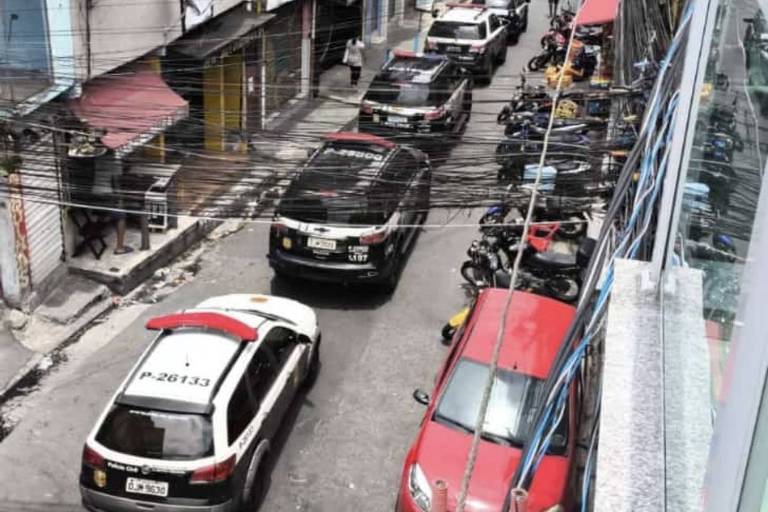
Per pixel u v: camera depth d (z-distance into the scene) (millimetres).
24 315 11508
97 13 11953
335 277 12516
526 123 12242
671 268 3855
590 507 4059
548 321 9375
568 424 8211
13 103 10242
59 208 12133
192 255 14141
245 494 8375
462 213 15648
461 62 22828
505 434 8211
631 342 3551
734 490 1798
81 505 8727
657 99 4969
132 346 11492
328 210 12281
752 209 2357
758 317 1713
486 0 28266
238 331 8961
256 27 16562
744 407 1766
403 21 30141
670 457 2861
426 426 8414
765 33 2393
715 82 3484
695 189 3656
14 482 8953
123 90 12578
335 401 10578
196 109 14945
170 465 7793
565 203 9906
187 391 8094
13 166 10016
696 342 3064
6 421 9844
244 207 13195
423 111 16484
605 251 4848
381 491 9164
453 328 11773
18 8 10578
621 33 9641
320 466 9461
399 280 13602
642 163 5168
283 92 20062
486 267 12336
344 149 12633
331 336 12000
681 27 5023
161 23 13555
